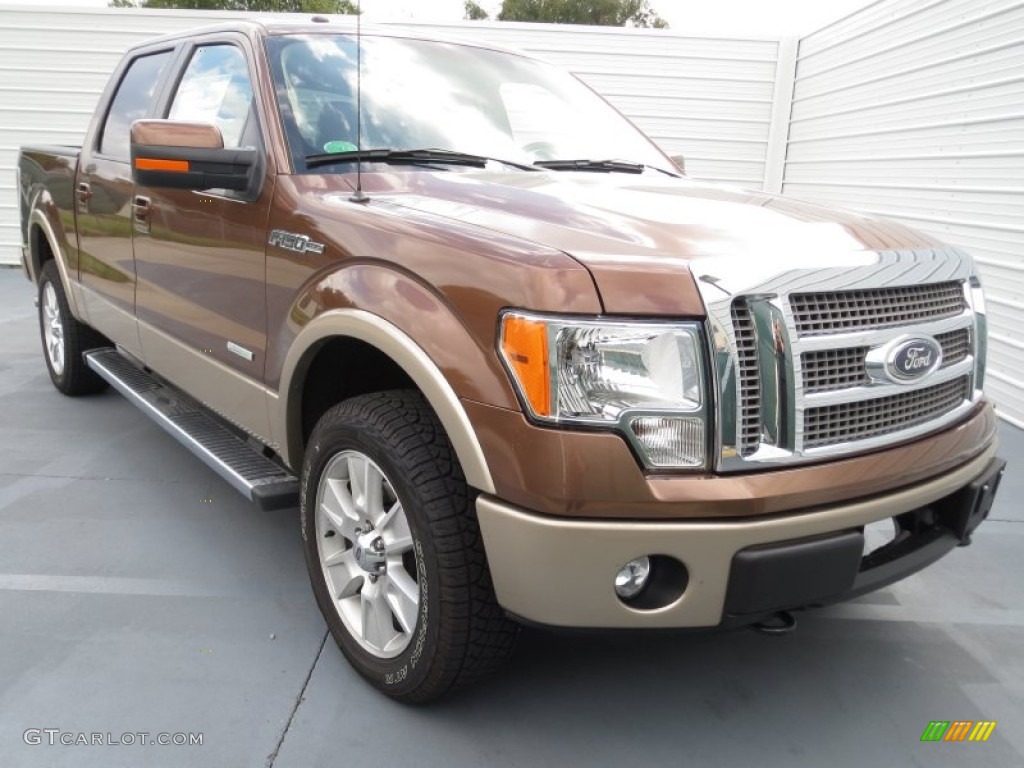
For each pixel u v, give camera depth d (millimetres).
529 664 2504
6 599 2746
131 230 3555
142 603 2754
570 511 1754
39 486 3691
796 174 9406
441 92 3102
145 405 3570
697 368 1763
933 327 2105
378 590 2254
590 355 1739
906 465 2027
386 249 2121
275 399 2609
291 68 2859
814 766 2117
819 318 1887
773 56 9555
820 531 1883
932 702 2406
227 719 2193
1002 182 5559
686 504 1752
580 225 2059
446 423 1908
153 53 3889
